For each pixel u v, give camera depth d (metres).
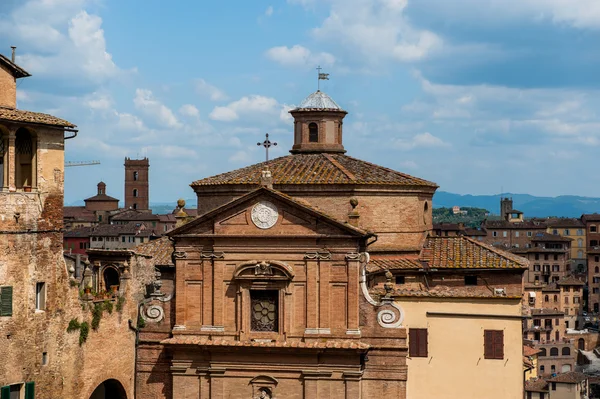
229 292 62.38
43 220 54.81
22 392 52.84
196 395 62.47
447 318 63.69
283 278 61.12
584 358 185.25
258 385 61.59
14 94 56.75
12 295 52.31
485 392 63.16
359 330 60.88
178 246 63.25
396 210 68.69
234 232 62.28
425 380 63.69
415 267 66.75
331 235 60.75
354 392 60.38
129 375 62.62
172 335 63.00
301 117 75.19
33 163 54.78
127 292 62.59
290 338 61.25
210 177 71.38
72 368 56.53
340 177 67.00
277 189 67.06
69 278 56.91
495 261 66.75
